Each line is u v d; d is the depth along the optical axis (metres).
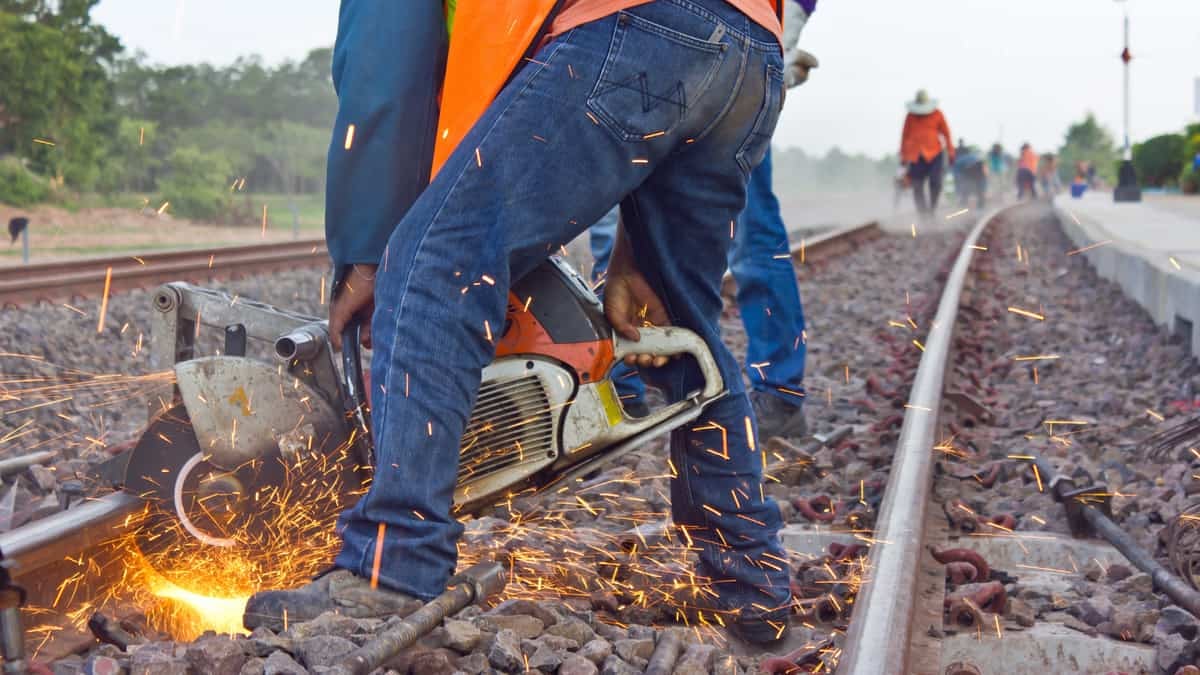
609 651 2.25
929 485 3.57
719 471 2.57
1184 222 15.91
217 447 2.49
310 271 11.70
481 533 3.11
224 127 60.34
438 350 2.18
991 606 2.72
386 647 1.99
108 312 8.08
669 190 2.39
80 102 36.22
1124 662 2.50
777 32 2.39
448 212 2.19
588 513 3.48
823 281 11.70
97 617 2.30
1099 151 110.62
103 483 2.63
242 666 1.99
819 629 2.69
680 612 2.68
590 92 2.16
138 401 5.36
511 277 2.26
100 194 37.09
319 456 2.54
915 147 22.55
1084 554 3.27
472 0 2.25
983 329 7.93
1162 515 3.48
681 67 2.19
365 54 2.34
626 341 2.47
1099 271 11.94
